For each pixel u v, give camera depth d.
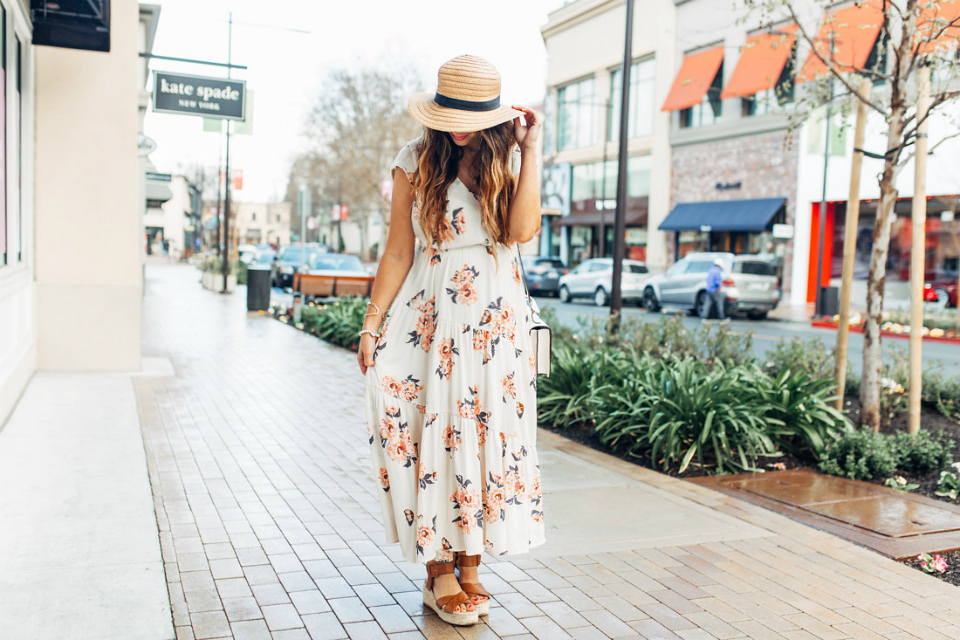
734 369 6.67
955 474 5.35
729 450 5.50
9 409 6.24
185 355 10.55
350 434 6.18
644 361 7.00
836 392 6.72
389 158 43.16
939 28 5.74
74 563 3.38
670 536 4.06
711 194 28.41
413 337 2.87
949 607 3.28
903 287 23.34
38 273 8.23
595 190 35.81
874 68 6.41
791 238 25.27
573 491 4.85
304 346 12.15
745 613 3.15
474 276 2.81
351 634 2.82
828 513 4.51
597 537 4.01
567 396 7.04
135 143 8.33
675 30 29.92
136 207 8.41
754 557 3.80
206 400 7.40
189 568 3.39
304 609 3.01
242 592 3.15
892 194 6.17
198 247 72.81
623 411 6.07
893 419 7.09
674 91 28.81
